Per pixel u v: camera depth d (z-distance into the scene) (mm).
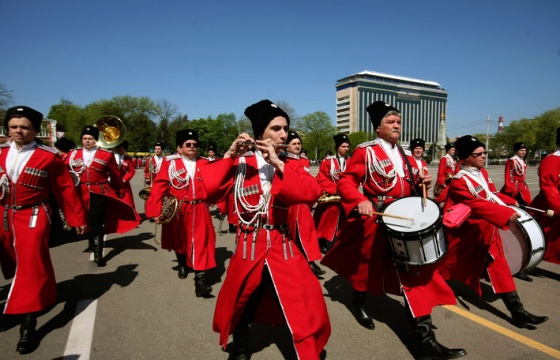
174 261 6297
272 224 2777
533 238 4086
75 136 66750
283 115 2762
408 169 3723
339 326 3844
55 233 8633
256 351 3336
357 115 122875
